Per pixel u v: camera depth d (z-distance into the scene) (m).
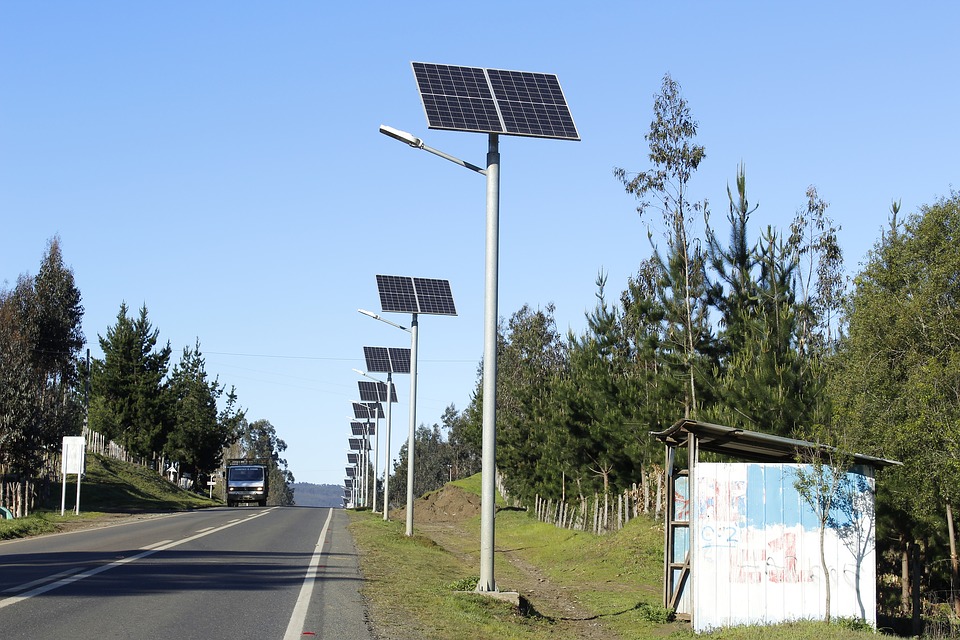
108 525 31.89
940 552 20.69
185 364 94.19
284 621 10.87
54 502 45.50
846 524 14.32
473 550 35.38
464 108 16.12
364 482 82.75
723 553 14.47
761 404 21.72
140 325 83.12
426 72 17.02
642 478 34.22
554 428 44.41
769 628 13.52
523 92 17.25
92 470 58.00
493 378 15.19
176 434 85.44
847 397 19.75
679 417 29.47
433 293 33.34
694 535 14.53
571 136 16.16
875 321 20.56
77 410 46.78
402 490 131.00
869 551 14.20
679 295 31.30
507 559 32.88
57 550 19.67
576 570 26.25
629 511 37.44
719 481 14.61
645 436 31.48
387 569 18.00
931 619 16.73
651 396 31.75
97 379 81.94
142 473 68.56
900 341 20.33
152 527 29.75
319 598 13.01
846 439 14.82
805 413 21.33
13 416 37.62
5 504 35.50
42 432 38.75
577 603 19.92
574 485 44.47
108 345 82.56
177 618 10.72
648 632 15.40
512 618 13.93
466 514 60.25
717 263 29.33
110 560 17.23
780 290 26.56
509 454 55.59
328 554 20.30
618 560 25.95
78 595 12.23
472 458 112.38
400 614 12.35
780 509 14.49
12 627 9.77
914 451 17.81
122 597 12.19
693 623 14.39
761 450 16.69
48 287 63.12
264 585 14.15
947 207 21.84
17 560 17.23
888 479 18.23
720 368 29.36
